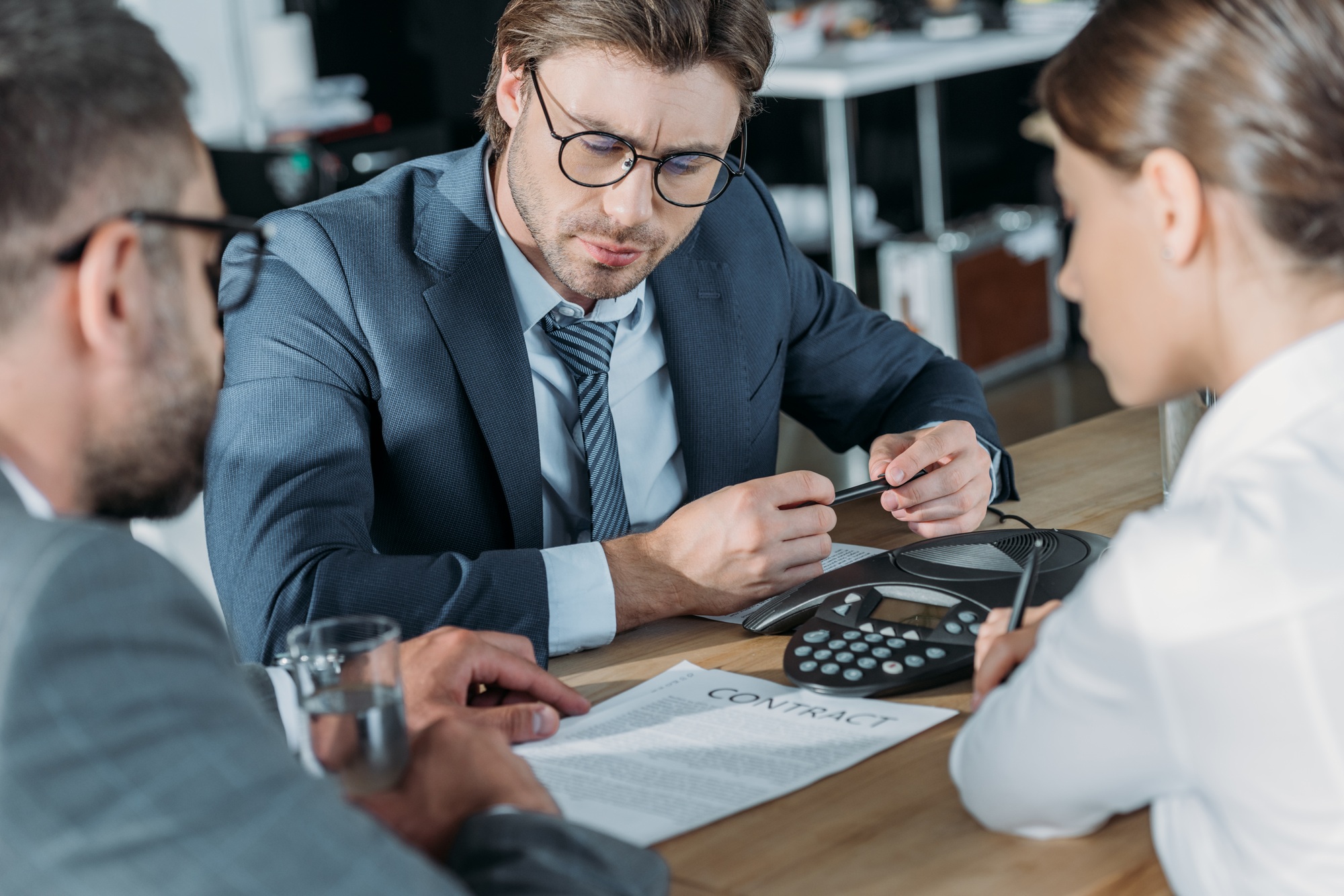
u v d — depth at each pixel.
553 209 1.35
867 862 0.80
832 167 3.96
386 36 4.37
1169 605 0.66
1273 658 0.63
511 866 0.71
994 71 5.18
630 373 1.57
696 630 1.22
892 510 1.39
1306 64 0.66
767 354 1.65
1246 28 0.67
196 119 0.71
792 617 1.18
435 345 1.40
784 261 1.72
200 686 0.59
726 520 1.23
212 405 0.72
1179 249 0.71
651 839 0.83
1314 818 0.64
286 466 1.29
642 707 1.04
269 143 3.82
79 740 0.54
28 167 0.61
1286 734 0.64
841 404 1.76
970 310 4.38
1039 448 1.70
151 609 0.58
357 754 0.81
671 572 1.23
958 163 5.23
